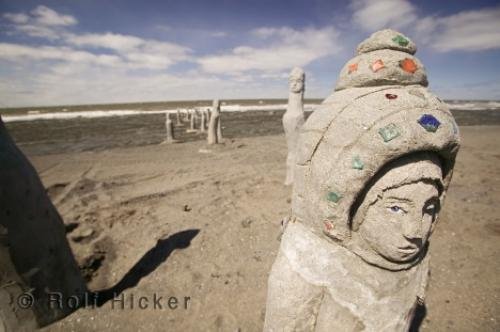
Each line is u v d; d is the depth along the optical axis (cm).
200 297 339
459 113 3459
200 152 1169
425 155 155
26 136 1734
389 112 149
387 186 153
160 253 429
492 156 1002
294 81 643
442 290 340
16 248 243
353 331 170
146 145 1395
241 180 765
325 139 163
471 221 509
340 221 162
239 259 412
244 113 3709
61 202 625
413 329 287
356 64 177
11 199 236
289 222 203
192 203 616
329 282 172
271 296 186
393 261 170
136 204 612
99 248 444
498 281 355
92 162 1012
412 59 171
